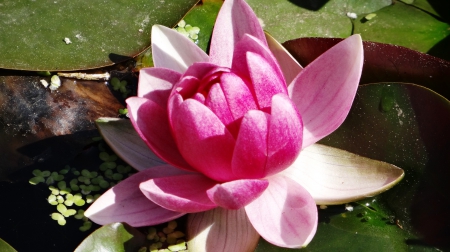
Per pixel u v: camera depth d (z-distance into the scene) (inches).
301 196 15.1
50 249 15.5
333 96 15.7
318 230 15.6
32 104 17.2
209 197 14.6
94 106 17.3
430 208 15.5
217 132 14.6
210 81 15.0
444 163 15.5
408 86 15.8
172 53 16.4
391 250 15.3
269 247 15.4
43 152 16.7
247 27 16.2
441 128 15.6
